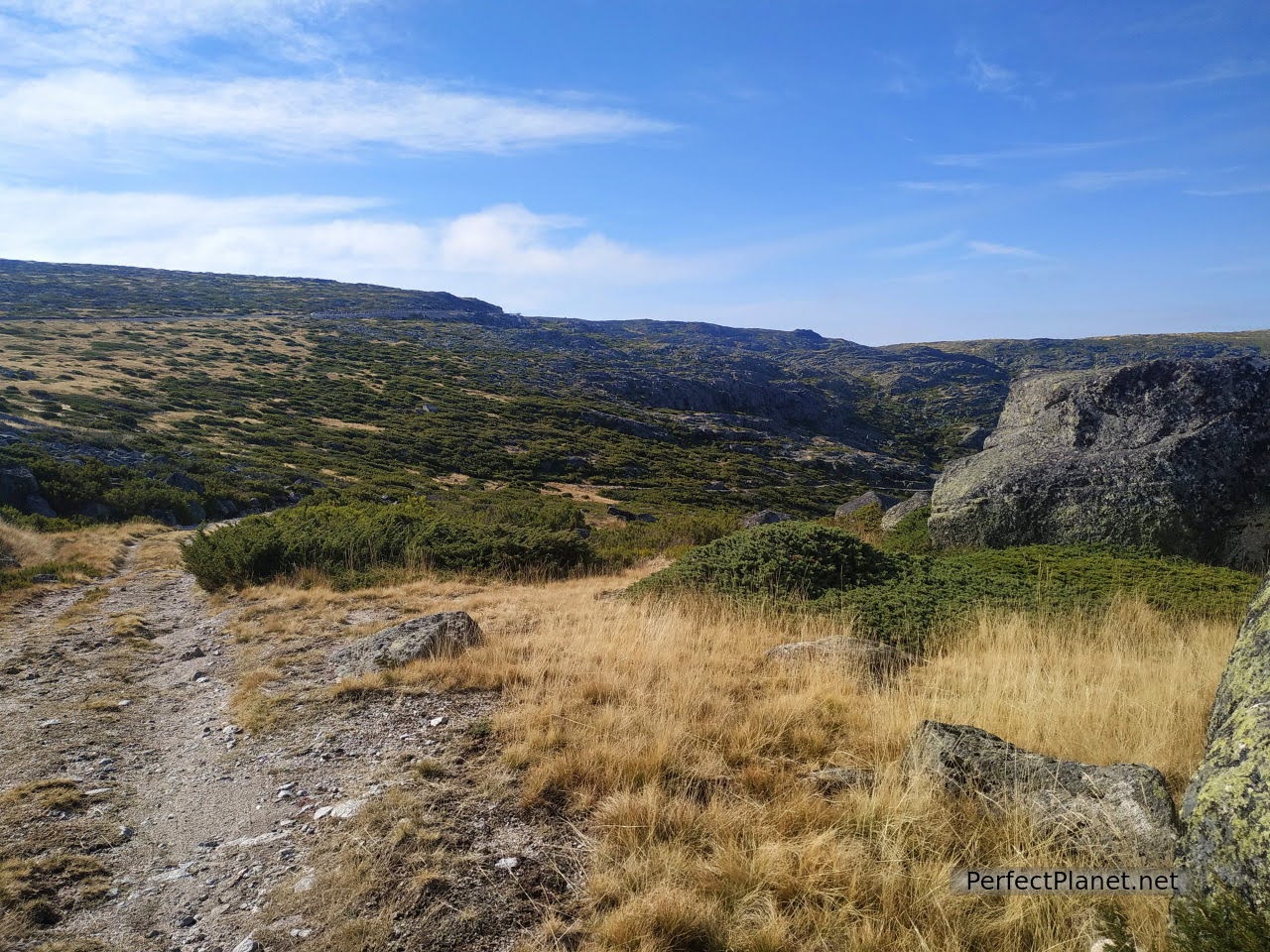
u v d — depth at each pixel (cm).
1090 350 16675
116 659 871
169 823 459
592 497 4872
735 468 6694
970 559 1124
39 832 441
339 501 2942
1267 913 229
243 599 1199
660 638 744
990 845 365
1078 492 1202
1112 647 686
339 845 403
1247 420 1195
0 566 1496
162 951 329
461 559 1430
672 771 454
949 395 13362
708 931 315
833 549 1018
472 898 349
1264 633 313
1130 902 310
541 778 446
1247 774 257
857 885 335
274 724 611
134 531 2417
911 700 550
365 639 789
